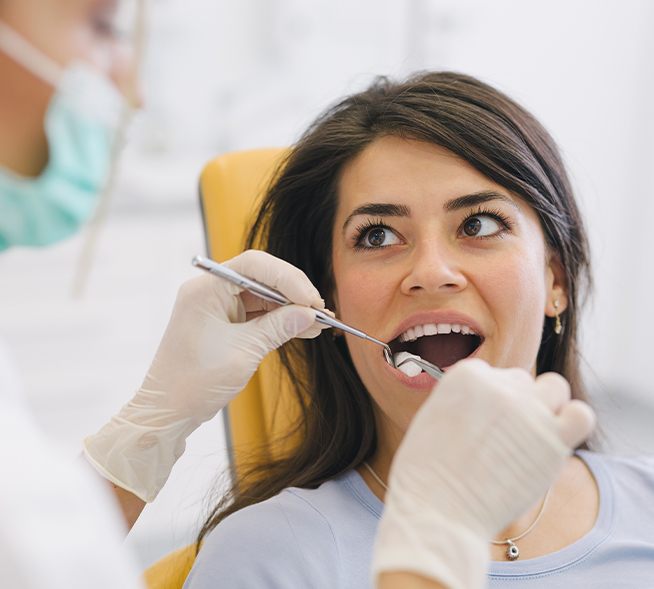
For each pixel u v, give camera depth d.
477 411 0.67
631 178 3.08
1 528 0.45
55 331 2.50
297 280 0.97
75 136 2.06
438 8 2.74
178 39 2.45
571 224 1.17
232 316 1.00
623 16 2.94
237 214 1.44
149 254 2.56
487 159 1.03
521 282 1.02
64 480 0.49
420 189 1.02
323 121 1.17
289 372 1.23
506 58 2.85
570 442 0.67
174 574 1.17
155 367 0.99
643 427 3.00
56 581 0.46
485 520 0.66
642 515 1.12
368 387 1.07
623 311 3.18
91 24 1.96
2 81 1.88
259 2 2.55
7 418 0.51
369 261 1.05
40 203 2.09
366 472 1.12
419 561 0.62
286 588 0.95
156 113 2.47
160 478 0.99
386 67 2.72
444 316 1.00
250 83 2.60
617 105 3.01
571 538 1.07
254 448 1.35
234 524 1.00
